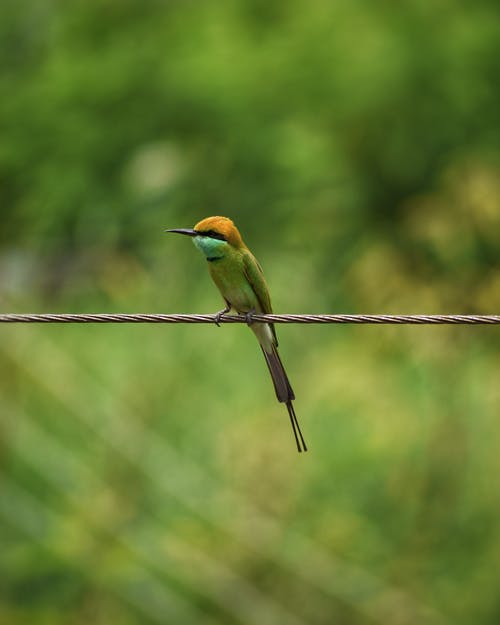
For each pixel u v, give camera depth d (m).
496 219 14.62
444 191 15.09
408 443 15.24
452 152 16.20
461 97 16.27
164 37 17.70
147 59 17.38
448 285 15.13
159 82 17.11
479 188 14.70
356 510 15.42
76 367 16.72
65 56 17.89
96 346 16.97
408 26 16.70
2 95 17.86
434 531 15.24
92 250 17.38
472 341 15.12
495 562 15.04
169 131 17.00
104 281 16.47
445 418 15.12
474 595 14.97
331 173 16.30
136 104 17.11
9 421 16.20
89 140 16.86
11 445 16.19
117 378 16.53
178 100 16.91
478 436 15.25
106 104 17.11
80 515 15.55
